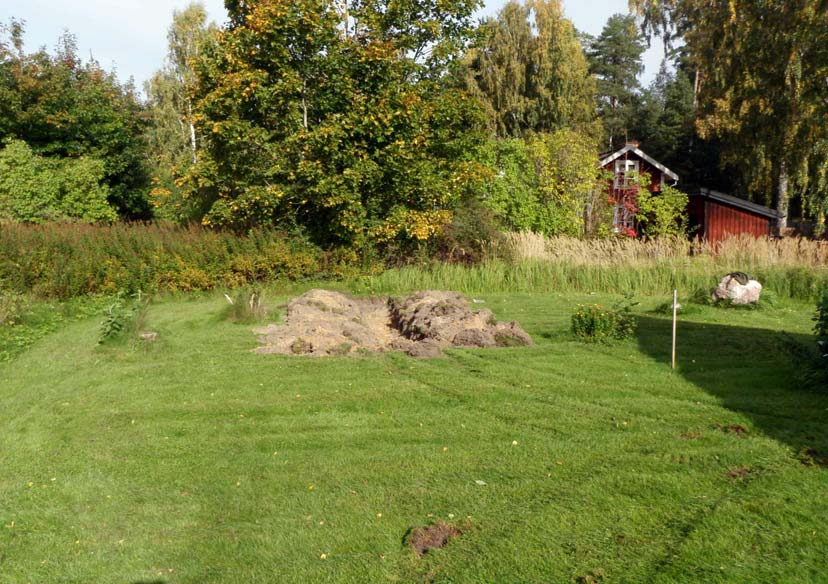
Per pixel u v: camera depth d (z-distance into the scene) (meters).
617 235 24.80
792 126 26.75
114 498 5.20
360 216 18.28
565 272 17.94
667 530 4.31
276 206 18.66
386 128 18.27
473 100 20.53
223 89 17.88
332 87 18.67
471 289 17.41
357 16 20.00
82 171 22.98
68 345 10.71
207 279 16.25
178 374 8.86
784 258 17.58
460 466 5.54
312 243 18.66
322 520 4.72
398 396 7.61
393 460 5.73
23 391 8.19
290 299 15.29
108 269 15.55
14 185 20.98
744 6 28.53
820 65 25.95
